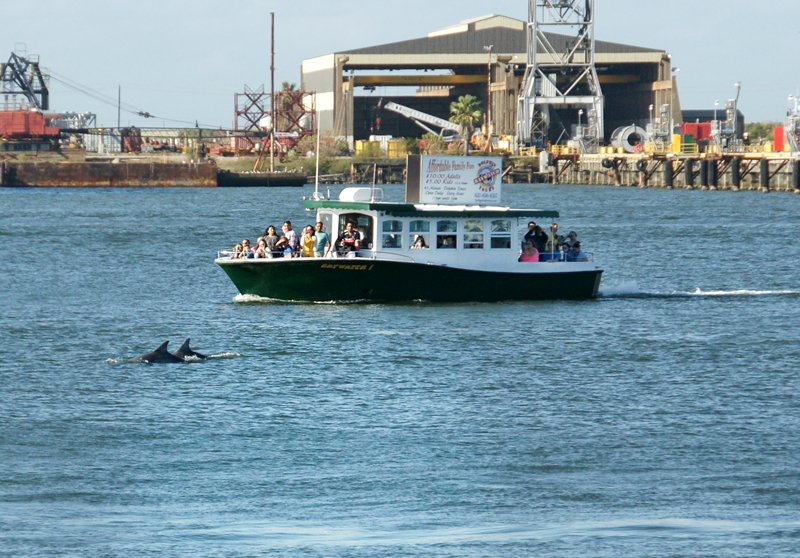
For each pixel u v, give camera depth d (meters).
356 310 169.50
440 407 115.25
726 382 126.50
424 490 89.75
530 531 79.81
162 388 123.00
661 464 96.25
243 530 80.19
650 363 136.50
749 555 74.69
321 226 174.38
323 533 79.50
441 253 174.38
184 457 98.44
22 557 74.50
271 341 148.00
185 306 184.75
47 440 103.31
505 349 143.38
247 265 176.50
